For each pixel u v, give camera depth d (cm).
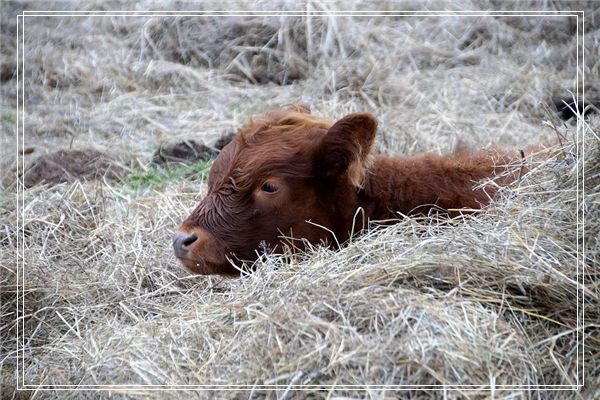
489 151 1201
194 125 1842
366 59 2072
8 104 2036
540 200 1068
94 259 1315
